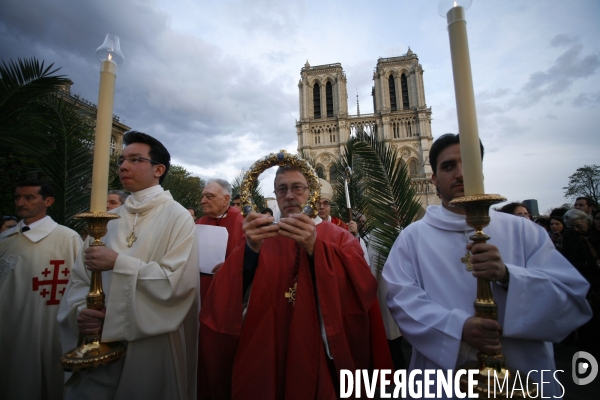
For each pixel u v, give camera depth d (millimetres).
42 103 4520
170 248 2225
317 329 1787
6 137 2932
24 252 3086
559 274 1616
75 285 2234
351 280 1891
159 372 2092
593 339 4938
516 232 1864
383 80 52469
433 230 2020
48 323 2973
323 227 2314
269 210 5398
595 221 4922
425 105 50344
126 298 1891
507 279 1558
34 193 3248
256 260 1910
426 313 1708
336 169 8562
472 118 1364
